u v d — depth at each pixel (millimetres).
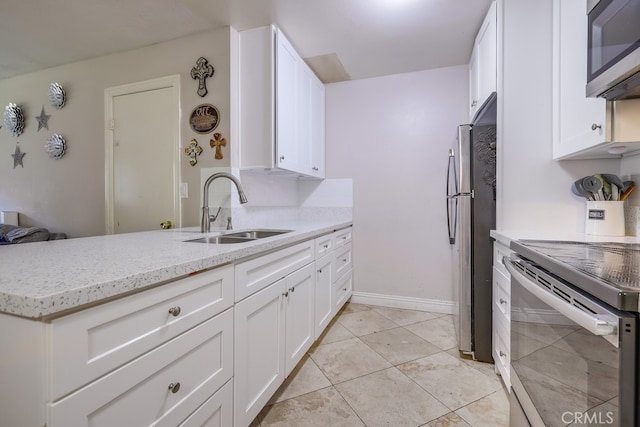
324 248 2186
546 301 913
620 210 1448
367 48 2330
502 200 1724
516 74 1690
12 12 1864
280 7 1826
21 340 608
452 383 1677
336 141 3031
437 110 2729
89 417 651
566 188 1637
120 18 1926
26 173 2691
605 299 664
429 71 2744
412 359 1933
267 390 1378
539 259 1007
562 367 887
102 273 734
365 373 1777
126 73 2309
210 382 1017
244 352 1206
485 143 1882
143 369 773
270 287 1413
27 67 2553
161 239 1453
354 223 2990
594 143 1255
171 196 2186
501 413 1439
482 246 1894
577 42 1382
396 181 2861
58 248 1151
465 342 1973
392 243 2881
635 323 621
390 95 2861
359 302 2982
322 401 1529
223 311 1082
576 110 1395
